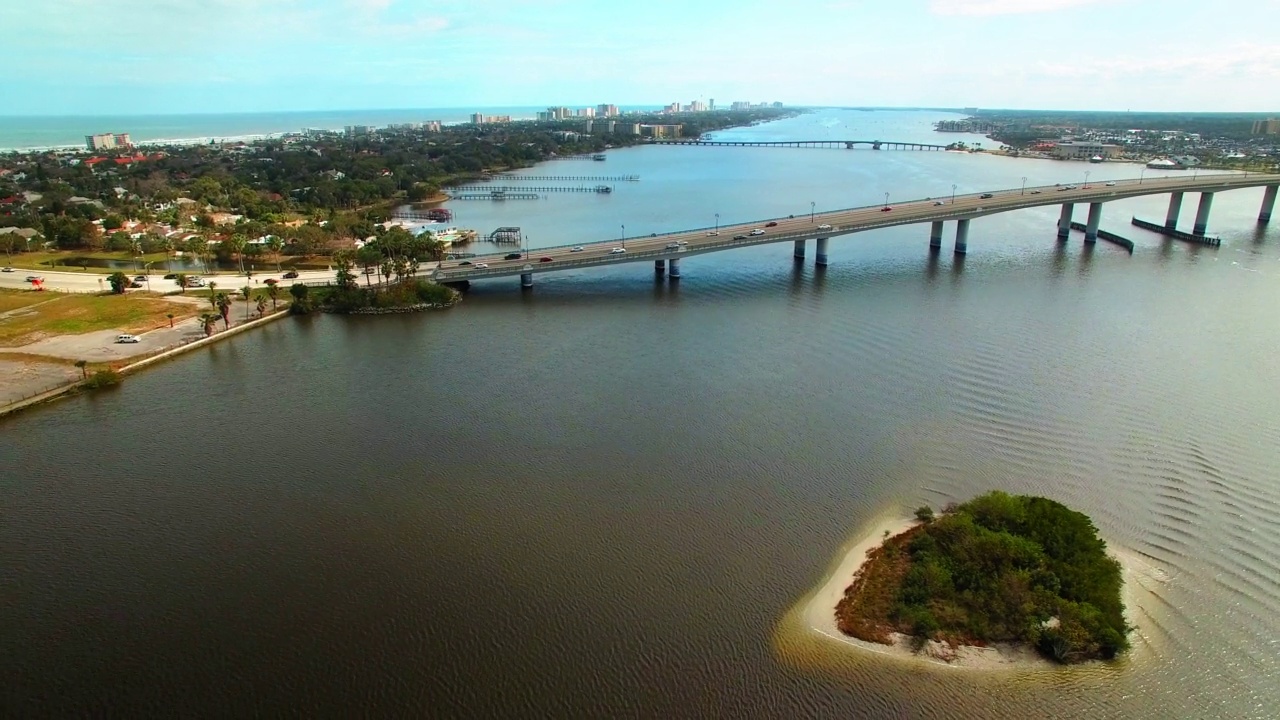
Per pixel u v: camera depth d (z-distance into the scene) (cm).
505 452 9725
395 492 8800
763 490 8738
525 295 18125
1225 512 8175
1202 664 6203
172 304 16625
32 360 13075
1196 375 11831
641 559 7519
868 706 5838
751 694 5938
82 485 9056
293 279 19025
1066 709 5809
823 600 6925
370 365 13100
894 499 8531
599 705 5844
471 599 6975
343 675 6125
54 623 6725
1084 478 8888
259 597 7031
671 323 15450
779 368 12581
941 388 11550
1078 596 6762
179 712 5806
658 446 9819
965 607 6750
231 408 11294
